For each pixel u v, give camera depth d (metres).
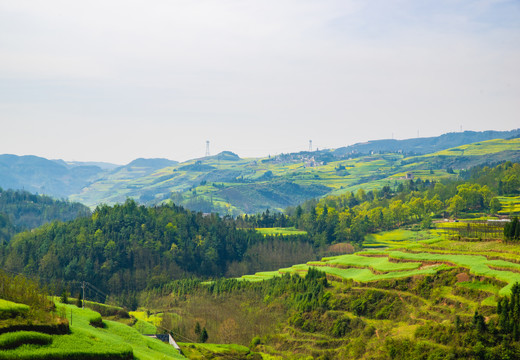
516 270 176.88
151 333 197.00
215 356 177.38
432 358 148.88
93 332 136.38
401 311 187.62
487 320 154.25
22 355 104.88
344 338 187.75
